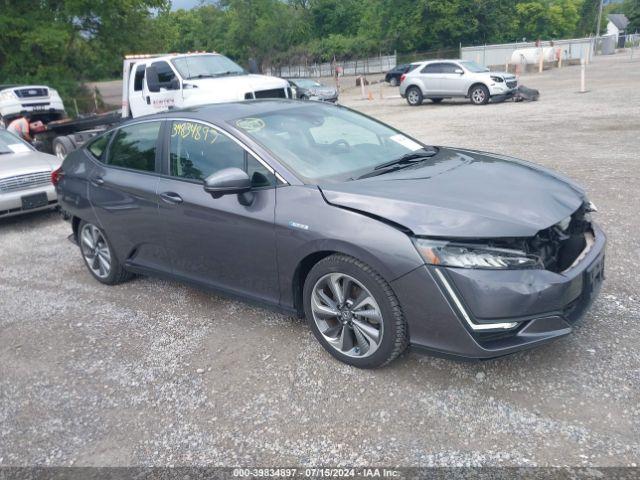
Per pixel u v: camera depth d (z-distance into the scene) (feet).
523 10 236.22
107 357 13.43
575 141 35.29
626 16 332.39
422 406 10.36
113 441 10.36
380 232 10.57
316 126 14.46
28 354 13.99
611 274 15.21
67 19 84.48
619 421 9.47
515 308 9.76
